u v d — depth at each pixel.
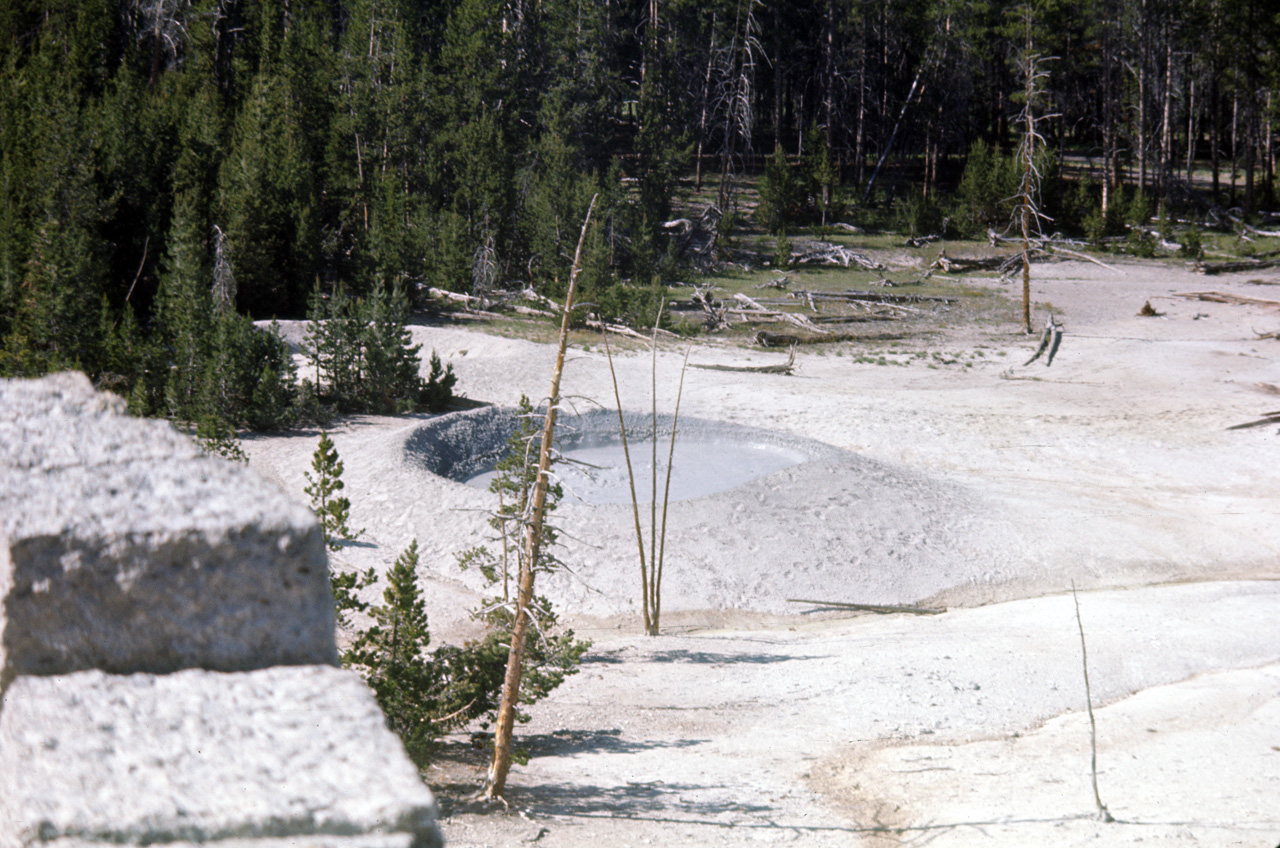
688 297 50.97
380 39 57.25
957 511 21.03
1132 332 43.47
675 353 39.22
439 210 53.94
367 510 20.23
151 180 42.06
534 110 66.19
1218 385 32.84
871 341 43.09
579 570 18.16
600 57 65.62
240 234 40.25
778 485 21.00
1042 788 8.26
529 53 67.94
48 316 26.31
